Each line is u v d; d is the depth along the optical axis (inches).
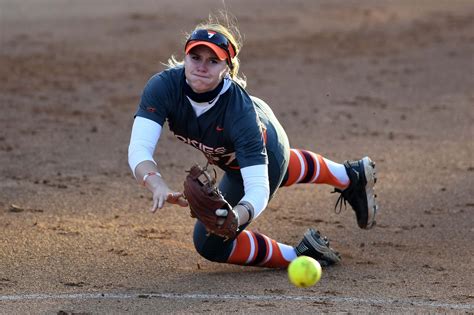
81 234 976.3
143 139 722.2
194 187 665.0
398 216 1090.7
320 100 1894.7
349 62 2319.1
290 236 1001.5
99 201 1135.6
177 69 741.9
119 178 1269.7
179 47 2420.0
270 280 828.6
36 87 1952.5
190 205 671.8
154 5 3139.8
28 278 820.0
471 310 744.3
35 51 2337.6
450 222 1065.5
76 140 1514.5
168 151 1456.7
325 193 1201.4
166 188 686.5
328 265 880.3
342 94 1958.7
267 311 729.6
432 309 745.6
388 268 876.0
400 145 1517.0
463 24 2878.9
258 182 715.4
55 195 1159.0
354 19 2965.1
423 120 1726.1
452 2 3351.4
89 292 782.5
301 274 692.7
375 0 3385.8
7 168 1304.1
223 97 730.8
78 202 1127.6
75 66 2182.6
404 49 2497.5
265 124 783.1
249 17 2928.2
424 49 2497.5
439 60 2352.4
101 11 3002.0
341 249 948.6
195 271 858.1
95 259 886.4
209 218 669.3
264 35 2645.2
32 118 1670.8
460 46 2532.0
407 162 1395.2
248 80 2079.2
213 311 728.3
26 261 873.5
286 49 2463.1
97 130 1594.5
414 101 1902.1
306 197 1176.8
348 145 1514.5
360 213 917.2
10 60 2215.8
